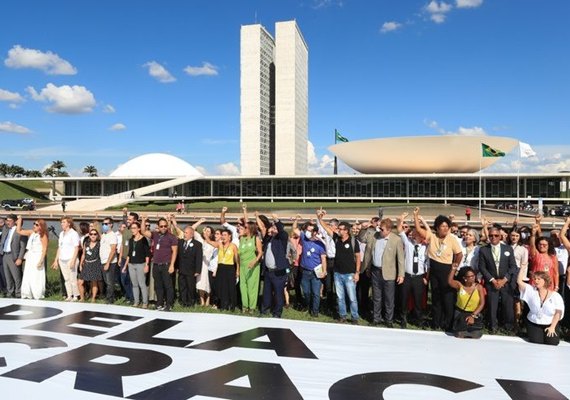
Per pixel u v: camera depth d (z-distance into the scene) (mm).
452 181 67562
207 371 5867
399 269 8539
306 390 5293
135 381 5535
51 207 57688
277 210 53281
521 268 8523
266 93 108812
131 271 9781
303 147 117500
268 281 9094
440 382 5543
